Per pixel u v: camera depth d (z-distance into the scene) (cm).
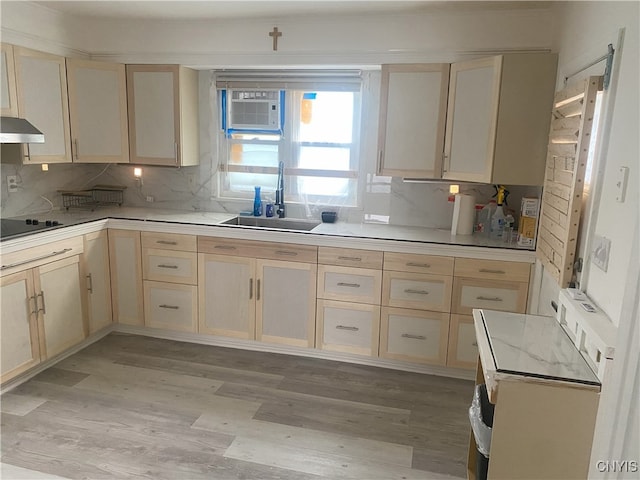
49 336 304
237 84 367
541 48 296
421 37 313
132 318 362
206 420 257
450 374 315
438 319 307
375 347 321
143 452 229
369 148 353
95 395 278
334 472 220
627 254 150
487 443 180
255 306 337
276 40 334
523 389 150
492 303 297
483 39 304
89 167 408
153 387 290
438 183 345
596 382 146
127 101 362
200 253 339
